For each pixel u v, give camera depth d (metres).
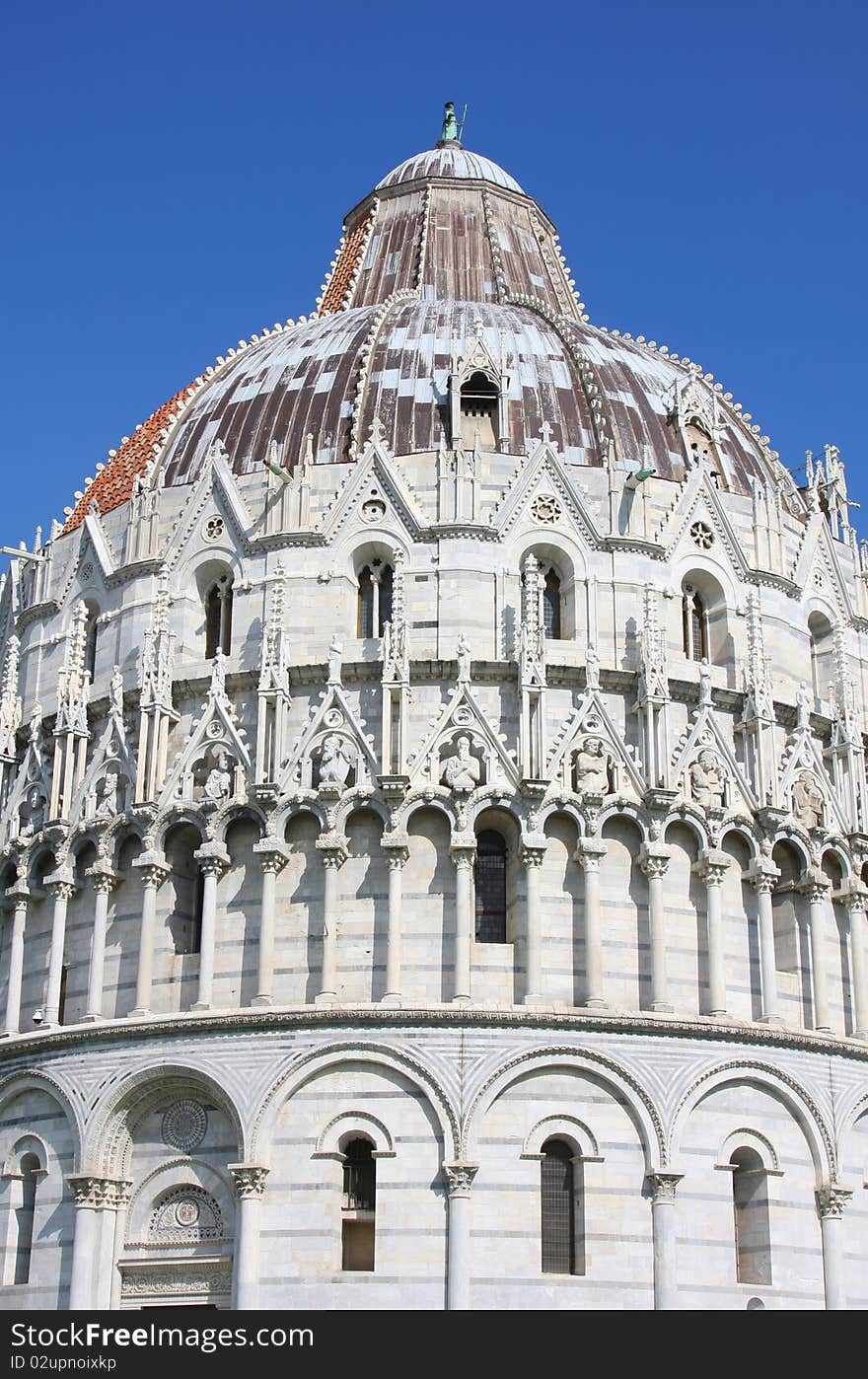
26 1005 61.75
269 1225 53.97
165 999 58.56
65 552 69.81
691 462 67.38
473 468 63.72
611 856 59.12
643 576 63.62
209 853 58.72
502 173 86.50
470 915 56.91
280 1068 55.09
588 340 73.38
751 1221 56.88
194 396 73.31
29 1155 58.66
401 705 58.94
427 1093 54.44
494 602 62.12
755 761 61.88
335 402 67.88
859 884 63.09
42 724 65.94
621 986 57.81
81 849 61.97
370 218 84.50
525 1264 53.31
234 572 64.38
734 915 60.22
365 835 58.66
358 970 57.25
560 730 60.34
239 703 61.91
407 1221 53.50
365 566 63.75
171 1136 56.75
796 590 67.50
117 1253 56.16
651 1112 55.44
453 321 71.88
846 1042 59.44
